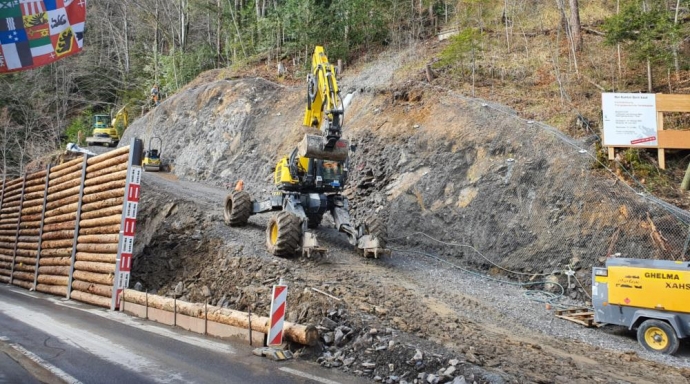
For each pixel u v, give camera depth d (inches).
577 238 429.4
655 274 333.7
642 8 616.7
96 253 434.9
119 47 1819.6
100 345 267.1
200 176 900.6
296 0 1015.6
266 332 258.1
